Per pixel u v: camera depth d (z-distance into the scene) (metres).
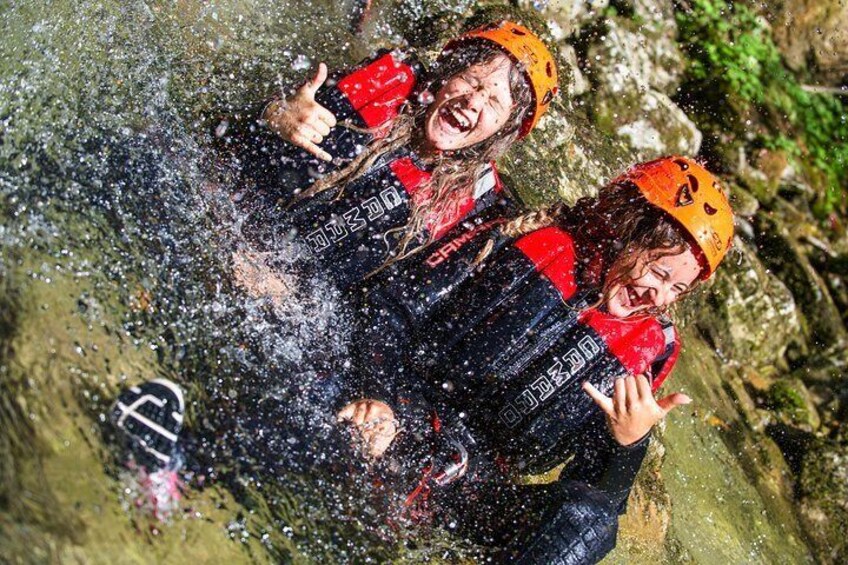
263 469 2.39
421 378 2.94
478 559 2.68
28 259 2.38
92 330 2.33
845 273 5.78
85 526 1.95
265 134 3.05
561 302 2.93
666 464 3.88
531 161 4.33
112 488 2.06
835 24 6.15
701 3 5.62
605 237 2.98
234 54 3.67
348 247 2.99
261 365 2.64
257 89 3.61
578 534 2.63
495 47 3.02
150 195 2.83
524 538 2.67
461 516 2.78
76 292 2.39
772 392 4.92
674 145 5.04
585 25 4.90
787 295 5.25
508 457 2.94
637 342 2.94
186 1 3.66
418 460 2.78
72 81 3.04
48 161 2.71
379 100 3.04
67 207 2.60
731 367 4.97
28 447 1.99
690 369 4.59
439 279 2.95
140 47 3.35
